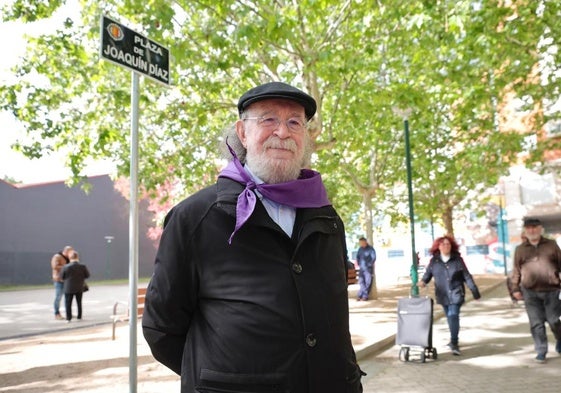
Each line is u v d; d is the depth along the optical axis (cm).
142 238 4447
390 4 916
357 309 1395
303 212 204
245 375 179
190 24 985
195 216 199
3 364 773
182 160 1234
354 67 968
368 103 1162
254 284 187
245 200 195
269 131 212
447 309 848
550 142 1697
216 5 870
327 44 991
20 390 614
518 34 999
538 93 1327
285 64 1306
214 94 1059
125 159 1167
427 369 741
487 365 750
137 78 333
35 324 1346
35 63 1039
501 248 3362
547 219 2767
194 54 921
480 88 1129
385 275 3222
